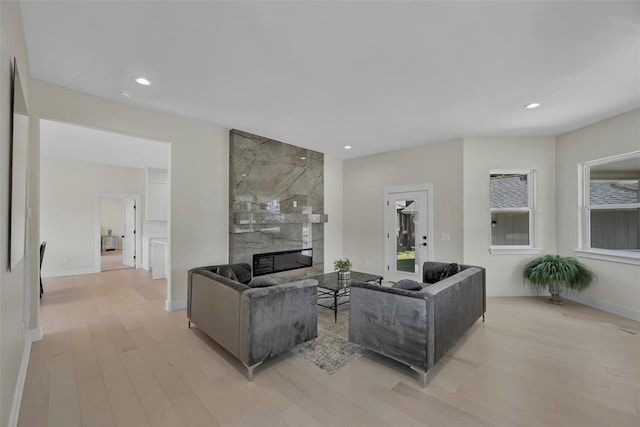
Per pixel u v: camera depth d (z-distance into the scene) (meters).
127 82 2.81
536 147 4.50
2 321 1.40
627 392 2.08
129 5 1.80
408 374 2.32
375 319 2.48
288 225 5.09
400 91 2.95
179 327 3.23
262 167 4.61
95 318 3.50
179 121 3.79
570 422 1.78
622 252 3.71
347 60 2.39
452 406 1.93
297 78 2.70
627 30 1.98
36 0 1.75
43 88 2.82
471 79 2.69
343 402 1.97
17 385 1.91
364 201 5.95
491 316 3.62
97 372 2.31
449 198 4.73
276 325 2.42
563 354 2.64
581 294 4.13
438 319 2.31
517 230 4.68
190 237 3.90
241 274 3.64
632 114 3.44
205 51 2.29
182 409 1.89
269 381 2.22
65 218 6.14
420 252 5.09
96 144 4.82
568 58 2.33
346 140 4.80
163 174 7.00
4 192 1.37
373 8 1.80
